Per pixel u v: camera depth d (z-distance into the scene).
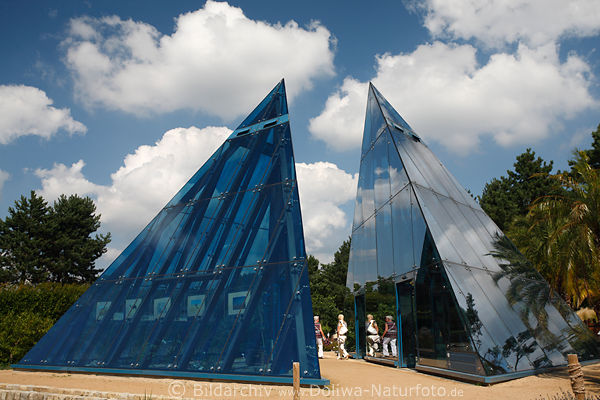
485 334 10.12
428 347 11.71
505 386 9.12
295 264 10.76
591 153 36.59
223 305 11.16
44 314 19.62
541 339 11.59
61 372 12.13
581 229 12.46
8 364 16.27
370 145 18.41
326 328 34.94
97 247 47.19
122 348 11.80
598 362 12.73
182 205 14.55
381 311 15.63
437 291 11.27
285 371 9.33
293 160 12.74
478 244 13.39
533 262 20.86
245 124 15.63
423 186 13.62
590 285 16.20
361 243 18.91
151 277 13.14
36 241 43.38
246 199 13.02
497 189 47.16
